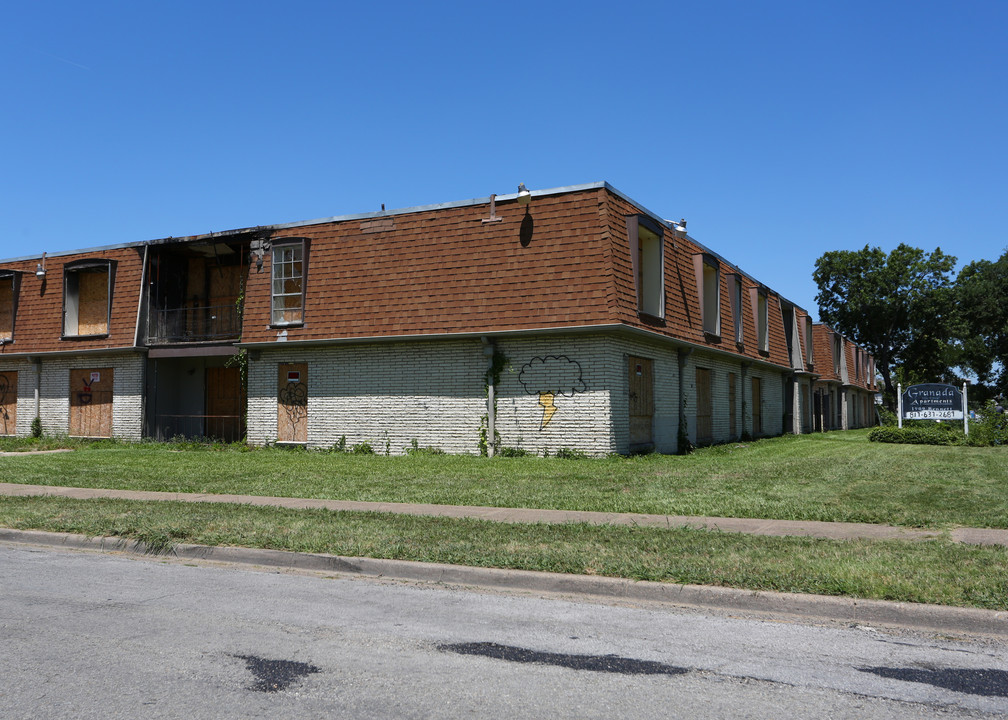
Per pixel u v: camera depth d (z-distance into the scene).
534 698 4.86
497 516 10.87
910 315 70.12
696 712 4.65
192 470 17.00
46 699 4.83
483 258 19.84
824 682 5.16
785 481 14.49
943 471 16.28
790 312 36.53
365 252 21.44
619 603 7.19
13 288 27.41
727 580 7.24
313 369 22.02
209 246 25.05
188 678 5.20
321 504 12.13
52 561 9.10
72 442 24.69
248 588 7.77
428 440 20.44
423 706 4.72
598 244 18.56
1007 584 6.88
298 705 4.74
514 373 19.55
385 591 7.64
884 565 7.61
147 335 25.36
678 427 22.47
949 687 5.08
